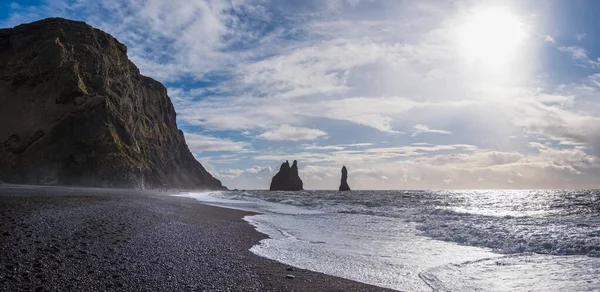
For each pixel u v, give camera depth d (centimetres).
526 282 1106
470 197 8581
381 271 1227
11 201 2075
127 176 8356
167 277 1004
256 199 6056
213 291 930
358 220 2784
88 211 2011
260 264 1259
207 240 1617
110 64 11012
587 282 1091
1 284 816
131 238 1438
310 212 3509
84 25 10912
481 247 1684
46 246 1141
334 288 1021
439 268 1277
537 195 9956
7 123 8294
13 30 10081
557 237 1730
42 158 7738
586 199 7156
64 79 8875
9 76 9006
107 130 8669
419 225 2412
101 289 863
